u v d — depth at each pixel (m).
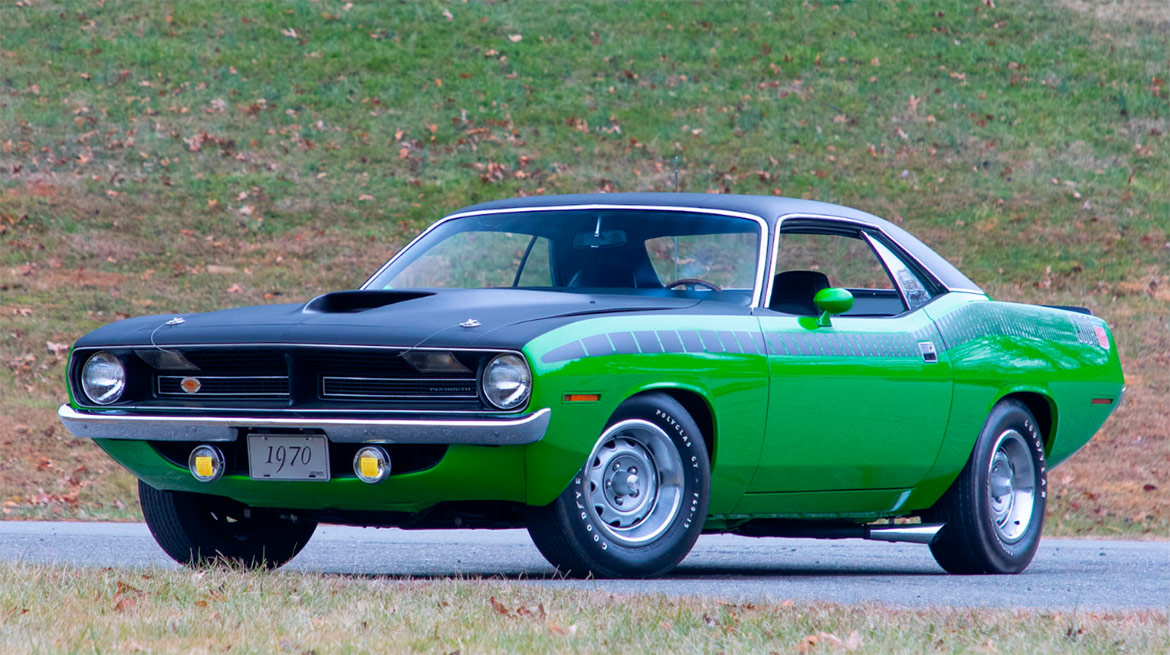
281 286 52.34
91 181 59.91
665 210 18.52
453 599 12.60
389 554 20.91
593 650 10.38
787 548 25.08
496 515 16.00
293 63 71.25
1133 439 41.09
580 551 15.53
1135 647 11.12
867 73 72.62
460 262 18.70
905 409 18.53
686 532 16.23
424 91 69.31
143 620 11.00
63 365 43.31
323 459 15.10
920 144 66.69
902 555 23.88
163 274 52.69
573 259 18.22
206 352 15.69
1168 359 49.28
